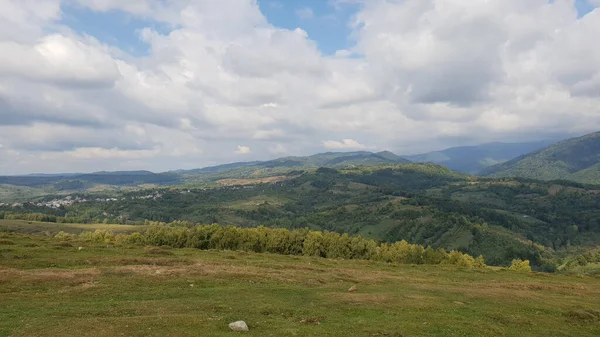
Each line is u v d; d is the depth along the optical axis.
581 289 63.62
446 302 42.75
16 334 23.47
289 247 150.25
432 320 33.91
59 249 69.44
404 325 31.42
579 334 34.53
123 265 56.62
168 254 75.31
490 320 36.28
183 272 50.62
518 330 33.88
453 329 31.61
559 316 40.97
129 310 31.08
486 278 74.06
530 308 43.59
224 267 58.47
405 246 144.75
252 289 43.94
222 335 25.12
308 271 63.12
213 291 41.97
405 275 69.75
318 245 146.12
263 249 145.25
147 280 45.00
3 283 39.22
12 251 61.19
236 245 142.12
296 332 27.30
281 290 44.09
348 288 49.00
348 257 145.88
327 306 36.88
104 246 79.88
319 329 28.66
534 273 87.94
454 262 136.25
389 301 40.44
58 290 38.59
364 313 35.03
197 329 25.98
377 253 145.75
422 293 48.56
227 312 32.09
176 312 31.08
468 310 39.59
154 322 26.78
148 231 154.00
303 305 36.91
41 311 30.23
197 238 140.75
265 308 34.16
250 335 25.81
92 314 29.52
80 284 41.56
